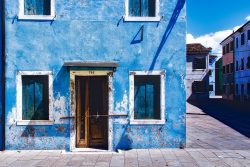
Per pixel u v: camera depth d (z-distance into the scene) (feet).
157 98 34.35
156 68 33.78
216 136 43.32
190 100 139.13
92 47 33.76
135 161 28.84
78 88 34.19
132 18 33.68
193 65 140.26
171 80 33.78
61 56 33.58
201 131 48.08
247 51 121.49
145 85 34.32
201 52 139.44
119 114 33.53
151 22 33.78
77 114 34.14
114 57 33.76
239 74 131.44
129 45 33.78
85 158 30.04
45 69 33.45
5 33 33.35
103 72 33.53
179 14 33.88
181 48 33.86
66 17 33.65
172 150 33.04
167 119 33.78
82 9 33.71
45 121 33.19
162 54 33.78
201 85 140.05
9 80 33.30
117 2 33.81
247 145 36.63
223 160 29.19
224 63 156.97
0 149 33.65
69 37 33.65
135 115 34.19
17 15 33.37
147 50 33.78
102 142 34.53
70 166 27.27
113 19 33.78
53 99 33.35
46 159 29.66
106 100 34.09
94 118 34.42
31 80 33.83
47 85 33.91
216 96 179.83
